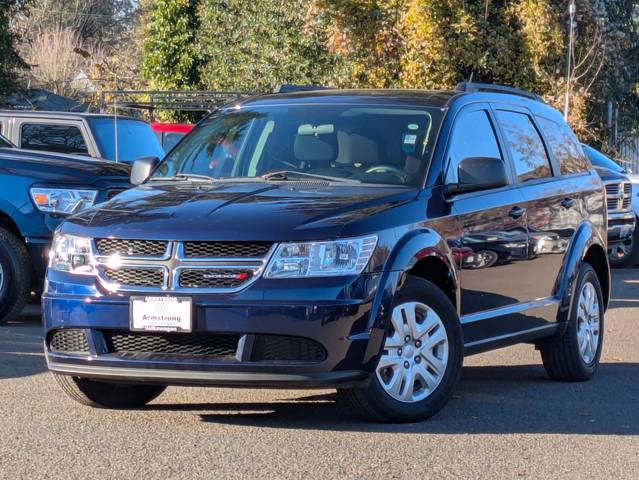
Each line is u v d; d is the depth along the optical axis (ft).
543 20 83.30
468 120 25.09
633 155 96.12
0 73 100.01
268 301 19.84
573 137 30.53
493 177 23.22
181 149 25.88
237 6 104.83
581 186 29.14
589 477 18.29
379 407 21.17
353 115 24.80
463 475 18.16
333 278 20.07
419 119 24.39
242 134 25.32
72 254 21.40
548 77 84.84
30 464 18.43
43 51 176.65
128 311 20.53
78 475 17.78
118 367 20.63
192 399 24.23
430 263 22.49
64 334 21.50
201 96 82.23
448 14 83.30
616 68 90.17
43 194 34.78
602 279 30.19
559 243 27.40
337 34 86.17
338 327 19.94
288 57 100.48
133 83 140.67
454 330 22.16
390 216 21.36
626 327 38.40
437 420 22.21
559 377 27.91
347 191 22.36
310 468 18.28
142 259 20.62
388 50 85.87
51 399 23.81
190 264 20.30
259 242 20.13
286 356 20.03
